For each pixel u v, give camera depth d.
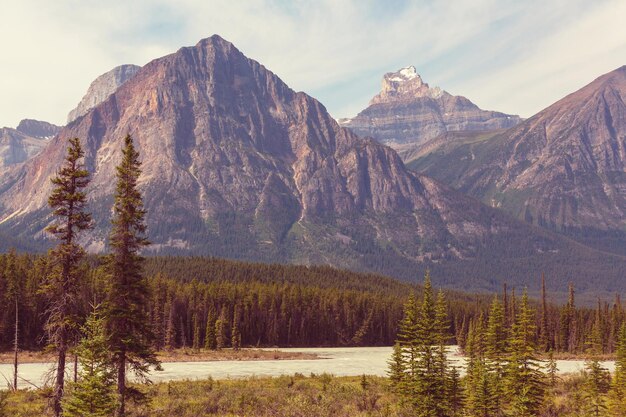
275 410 46.53
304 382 73.56
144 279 42.09
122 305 40.66
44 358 116.25
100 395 35.06
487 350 62.91
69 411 34.78
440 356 52.06
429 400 50.97
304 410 46.19
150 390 57.16
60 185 40.12
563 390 66.88
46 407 42.12
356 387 69.06
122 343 40.12
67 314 39.16
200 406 47.44
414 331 53.88
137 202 41.44
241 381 75.69
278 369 113.12
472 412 52.50
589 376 62.91
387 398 58.22
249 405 48.88
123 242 41.22
